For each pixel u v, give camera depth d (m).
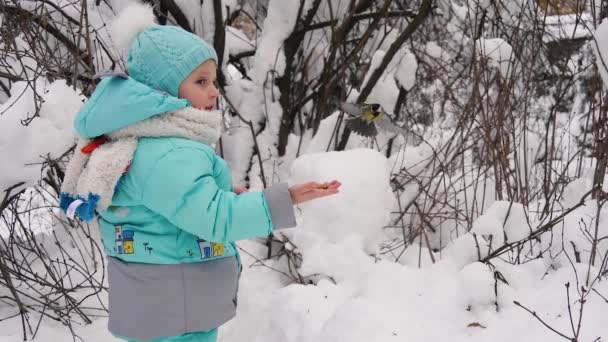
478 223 2.58
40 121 2.37
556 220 2.42
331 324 2.23
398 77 3.61
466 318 2.23
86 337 2.50
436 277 2.46
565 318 2.11
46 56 2.75
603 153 2.59
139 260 1.76
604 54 2.21
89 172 1.68
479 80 3.05
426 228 3.29
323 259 2.67
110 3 3.28
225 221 1.67
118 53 3.00
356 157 2.91
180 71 1.77
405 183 3.23
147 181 1.67
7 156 2.31
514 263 2.53
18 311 2.65
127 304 1.79
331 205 2.74
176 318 1.78
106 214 1.80
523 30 3.26
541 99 4.90
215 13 3.27
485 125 3.03
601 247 2.47
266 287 2.82
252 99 3.62
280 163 3.61
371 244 2.81
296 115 3.84
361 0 3.45
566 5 3.50
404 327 2.17
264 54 3.52
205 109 1.85
